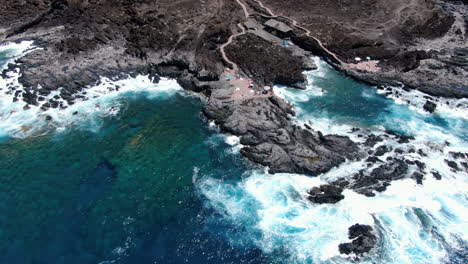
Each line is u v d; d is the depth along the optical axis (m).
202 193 63.31
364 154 69.00
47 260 52.84
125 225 57.84
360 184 64.06
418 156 70.12
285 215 59.91
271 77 85.06
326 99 83.69
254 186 64.38
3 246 54.44
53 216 58.78
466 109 82.62
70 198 61.66
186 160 68.94
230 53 90.50
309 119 77.69
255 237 56.97
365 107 82.19
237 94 80.44
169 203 61.50
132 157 69.38
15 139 72.50
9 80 85.44
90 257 53.38
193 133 74.69
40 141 72.25
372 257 54.12
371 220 58.97
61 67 87.25
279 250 55.22
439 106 83.50
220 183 64.94
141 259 53.50
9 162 67.56
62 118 77.62
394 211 60.44
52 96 82.06
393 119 79.50
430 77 88.94
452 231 58.00
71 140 72.62
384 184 64.19
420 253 54.88
